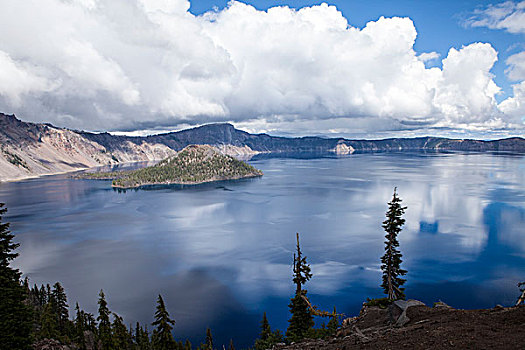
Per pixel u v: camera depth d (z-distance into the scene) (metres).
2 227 33.75
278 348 39.28
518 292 93.56
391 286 50.12
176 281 107.00
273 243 141.25
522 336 21.91
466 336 23.89
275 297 94.38
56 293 77.00
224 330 79.50
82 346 59.03
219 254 130.25
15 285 34.25
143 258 128.75
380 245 134.00
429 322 30.53
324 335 44.44
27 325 34.50
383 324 37.69
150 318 85.94
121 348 54.00
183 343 74.88
